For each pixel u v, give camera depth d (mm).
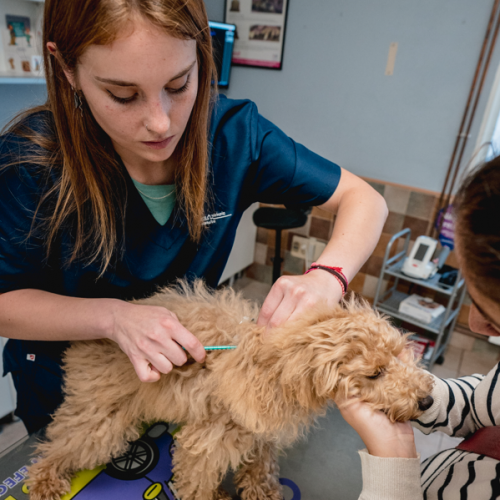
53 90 633
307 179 921
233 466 754
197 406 710
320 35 2309
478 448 618
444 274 2148
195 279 917
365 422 618
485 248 342
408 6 2037
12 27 1633
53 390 915
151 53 516
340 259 797
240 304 837
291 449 916
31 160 682
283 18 2363
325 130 2498
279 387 679
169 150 665
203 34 629
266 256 3053
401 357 704
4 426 1824
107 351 796
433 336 2502
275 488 812
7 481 780
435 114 2148
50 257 767
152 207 795
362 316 701
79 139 665
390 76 2199
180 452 759
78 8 495
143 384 744
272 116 2646
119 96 566
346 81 2328
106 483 780
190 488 742
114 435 784
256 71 2576
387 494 543
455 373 2303
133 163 748
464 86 2033
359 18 2174
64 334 712
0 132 732
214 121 861
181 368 729
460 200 372
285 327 681
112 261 800
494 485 524
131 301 818
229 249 965
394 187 2359
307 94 2473
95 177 707
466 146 2123
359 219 855
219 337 736
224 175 875
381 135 2334
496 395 666
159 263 852
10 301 727
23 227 703
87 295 844
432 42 2041
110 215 746
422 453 1772
